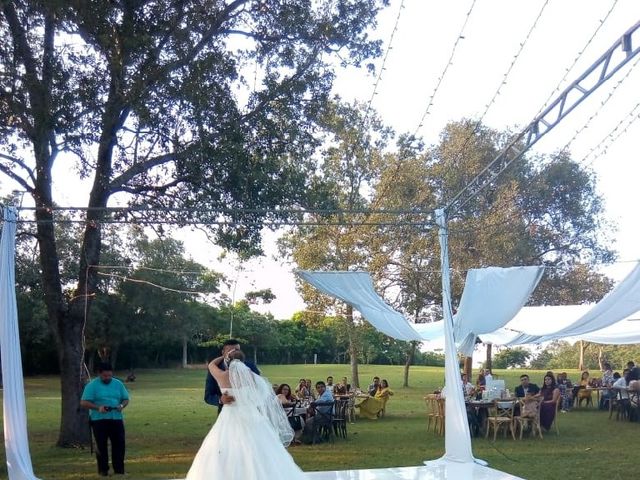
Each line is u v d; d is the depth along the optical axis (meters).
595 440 12.30
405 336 12.91
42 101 10.16
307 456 10.64
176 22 10.57
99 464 8.84
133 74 10.34
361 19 11.78
